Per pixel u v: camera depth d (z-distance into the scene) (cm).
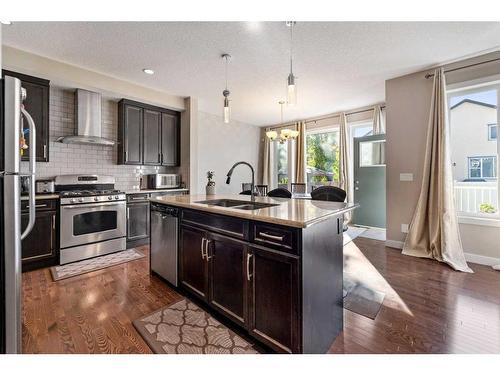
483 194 306
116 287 236
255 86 386
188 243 212
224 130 599
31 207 142
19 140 130
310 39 252
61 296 217
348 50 274
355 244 378
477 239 296
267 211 162
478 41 256
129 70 327
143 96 388
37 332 166
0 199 125
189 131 440
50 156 342
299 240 129
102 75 341
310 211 161
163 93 414
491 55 281
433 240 306
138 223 375
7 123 125
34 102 297
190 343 156
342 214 175
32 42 258
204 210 188
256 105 491
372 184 499
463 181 321
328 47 268
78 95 344
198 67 317
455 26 230
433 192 312
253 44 261
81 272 270
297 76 345
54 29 235
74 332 167
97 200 321
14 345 130
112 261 305
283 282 137
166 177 431
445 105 301
